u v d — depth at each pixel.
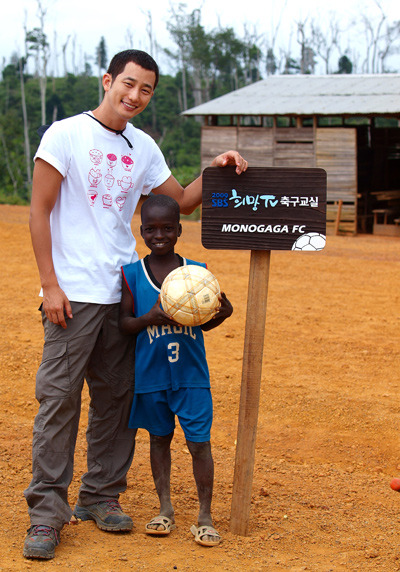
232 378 6.78
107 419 3.94
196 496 4.50
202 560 3.52
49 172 3.57
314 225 3.75
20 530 3.79
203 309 3.56
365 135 27.92
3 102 74.69
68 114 74.81
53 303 3.58
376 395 6.40
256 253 3.82
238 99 25.25
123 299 3.77
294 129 23.36
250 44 83.25
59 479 3.65
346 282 12.23
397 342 8.15
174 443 5.50
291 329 8.67
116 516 3.85
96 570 3.35
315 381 6.75
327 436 5.71
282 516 4.25
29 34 70.31
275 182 3.74
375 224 23.30
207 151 24.75
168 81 87.19
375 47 77.50
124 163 3.75
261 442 5.63
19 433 5.48
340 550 3.83
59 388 3.64
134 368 3.91
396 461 5.37
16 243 15.28
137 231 18.89
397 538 4.01
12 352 7.24
